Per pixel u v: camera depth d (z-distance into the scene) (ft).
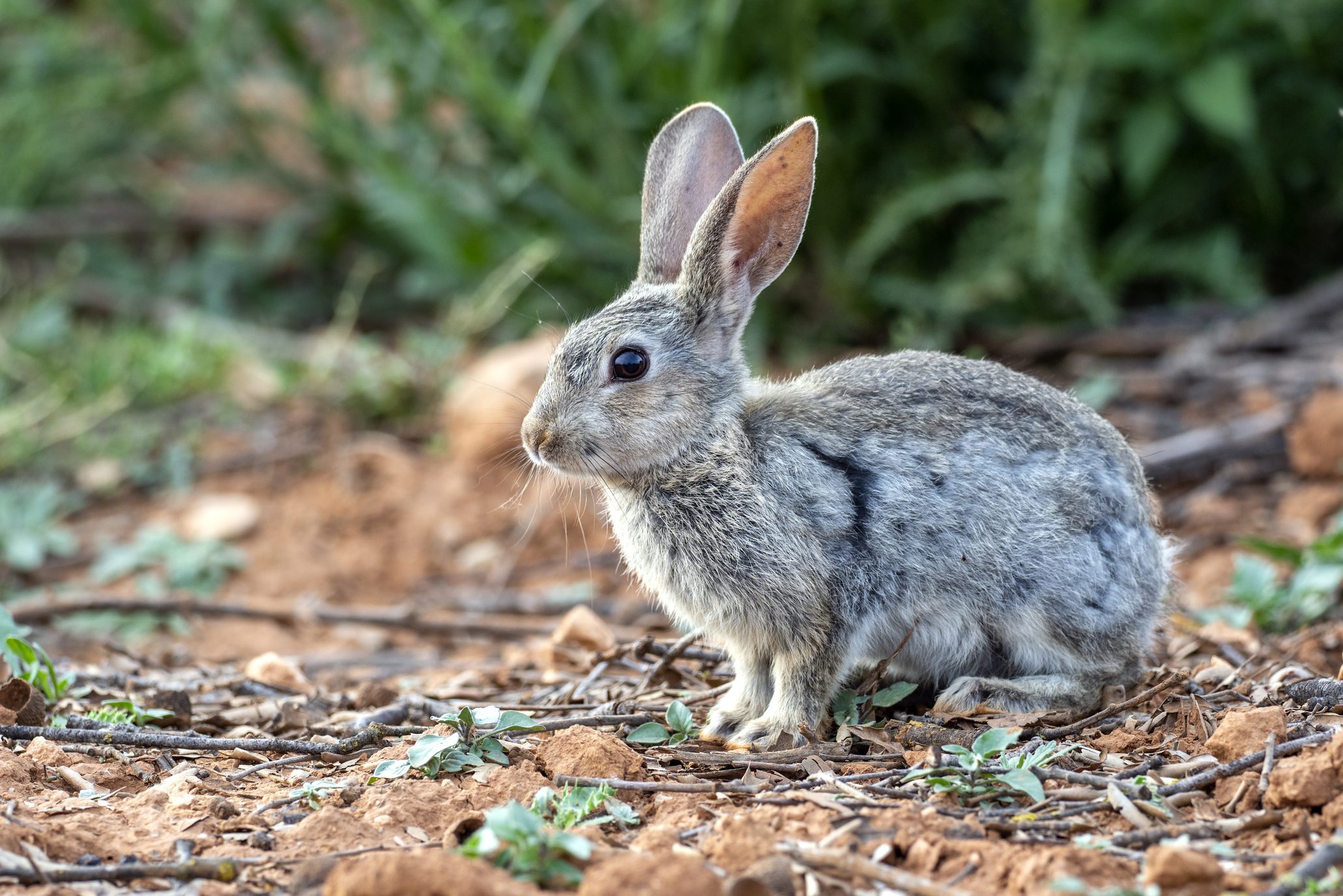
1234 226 50.62
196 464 47.83
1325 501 39.06
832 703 25.30
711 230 25.49
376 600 41.93
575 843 18.08
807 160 25.90
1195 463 41.86
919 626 24.77
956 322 49.26
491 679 30.37
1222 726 22.13
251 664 31.09
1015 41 49.62
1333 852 17.92
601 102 49.78
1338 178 48.85
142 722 26.27
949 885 18.21
